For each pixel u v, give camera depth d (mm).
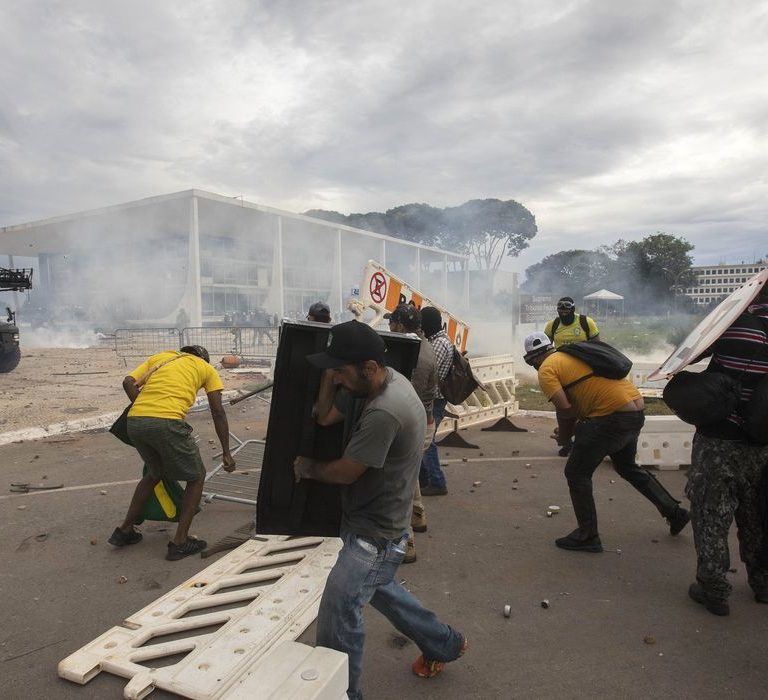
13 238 40938
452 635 2541
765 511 3156
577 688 2562
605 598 3379
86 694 2545
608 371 3799
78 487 5508
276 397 2436
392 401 2055
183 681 2539
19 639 2982
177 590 3395
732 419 3094
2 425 7988
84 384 12297
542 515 4758
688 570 3750
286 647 1777
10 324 14383
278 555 3836
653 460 6023
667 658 2787
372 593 2191
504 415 8422
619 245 65250
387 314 7121
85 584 3582
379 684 2598
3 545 4172
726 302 3543
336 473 2080
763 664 2734
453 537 4297
